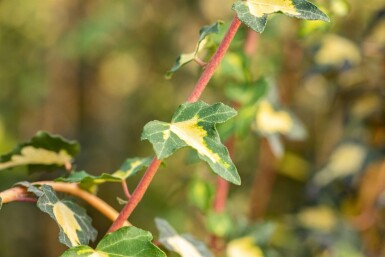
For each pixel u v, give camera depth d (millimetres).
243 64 503
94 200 373
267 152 724
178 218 727
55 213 329
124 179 368
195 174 564
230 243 507
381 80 645
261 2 323
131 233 317
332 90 661
